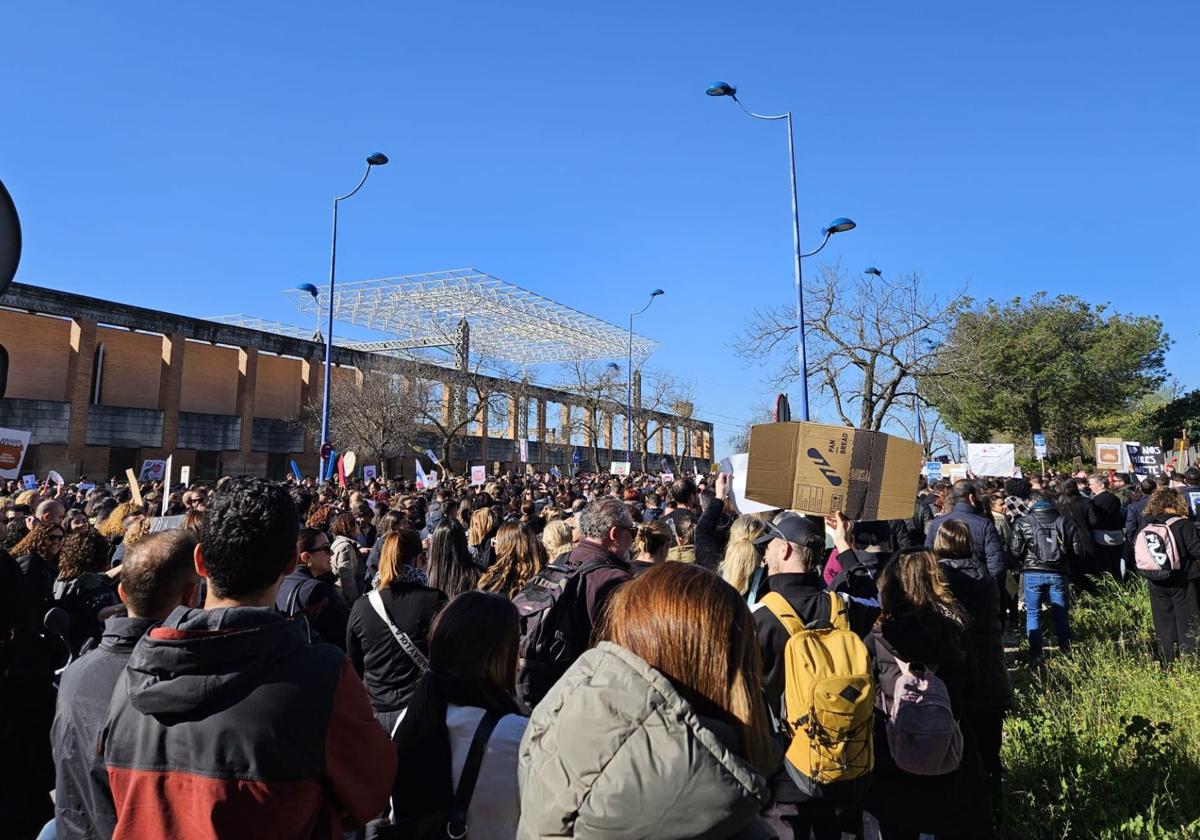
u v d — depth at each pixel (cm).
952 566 457
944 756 333
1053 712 565
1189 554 705
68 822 237
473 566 547
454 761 248
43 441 3203
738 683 172
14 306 3128
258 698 188
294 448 4178
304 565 515
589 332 6275
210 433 3803
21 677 375
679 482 820
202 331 3769
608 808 148
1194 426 3356
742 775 150
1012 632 962
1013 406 3806
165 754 190
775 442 463
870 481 455
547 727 170
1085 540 1034
